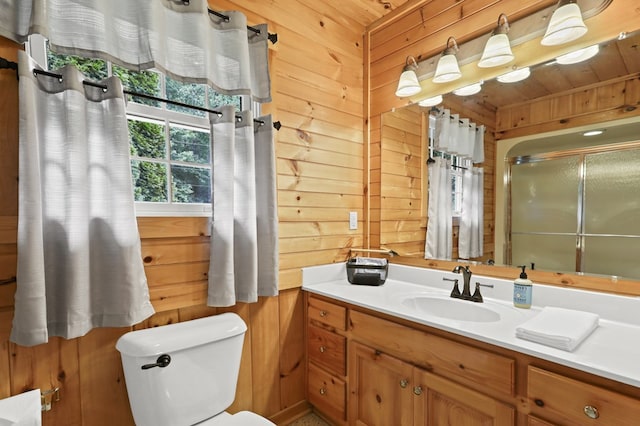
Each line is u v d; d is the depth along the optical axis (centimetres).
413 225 194
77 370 116
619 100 124
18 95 102
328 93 198
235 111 155
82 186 106
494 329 111
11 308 103
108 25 113
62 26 106
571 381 87
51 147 104
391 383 137
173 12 130
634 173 121
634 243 121
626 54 122
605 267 128
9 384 103
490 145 161
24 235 95
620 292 124
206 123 153
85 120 109
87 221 109
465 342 113
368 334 148
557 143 140
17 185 103
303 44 185
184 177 148
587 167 132
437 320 121
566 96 137
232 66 146
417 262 192
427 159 187
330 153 199
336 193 202
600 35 127
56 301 106
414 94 191
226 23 145
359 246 218
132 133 134
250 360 166
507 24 148
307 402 190
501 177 157
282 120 175
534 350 94
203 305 147
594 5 127
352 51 212
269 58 169
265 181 161
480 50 162
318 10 192
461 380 113
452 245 176
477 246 166
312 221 190
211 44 139
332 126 200
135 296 117
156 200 140
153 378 112
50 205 104
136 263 118
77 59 121
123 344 116
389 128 205
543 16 140
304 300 188
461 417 112
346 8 199
